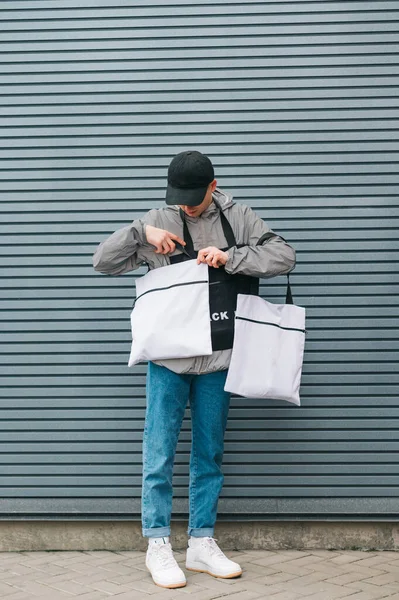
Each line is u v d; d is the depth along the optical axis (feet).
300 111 14.39
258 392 12.70
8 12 14.51
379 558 13.84
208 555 12.96
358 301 14.33
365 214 14.33
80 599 11.76
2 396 14.51
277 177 14.40
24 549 14.52
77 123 14.51
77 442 14.48
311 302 14.34
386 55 14.32
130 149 14.49
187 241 12.84
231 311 12.73
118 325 14.49
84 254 14.52
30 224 14.56
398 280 14.32
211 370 12.69
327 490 14.24
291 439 14.33
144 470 12.92
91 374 14.49
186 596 11.86
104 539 14.49
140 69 14.49
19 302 14.49
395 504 14.21
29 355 14.51
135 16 14.49
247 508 14.29
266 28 14.39
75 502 14.44
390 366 14.30
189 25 14.46
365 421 14.29
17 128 14.53
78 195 14.52
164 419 12.76
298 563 13.55
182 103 14.48
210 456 13.10
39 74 14.53
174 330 12.40
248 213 13.11
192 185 12.17
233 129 14.42
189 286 12.45
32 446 14.49
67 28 14.51
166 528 12.82
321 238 14.34
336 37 14.34
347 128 14.33
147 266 14.05
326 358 14.32
